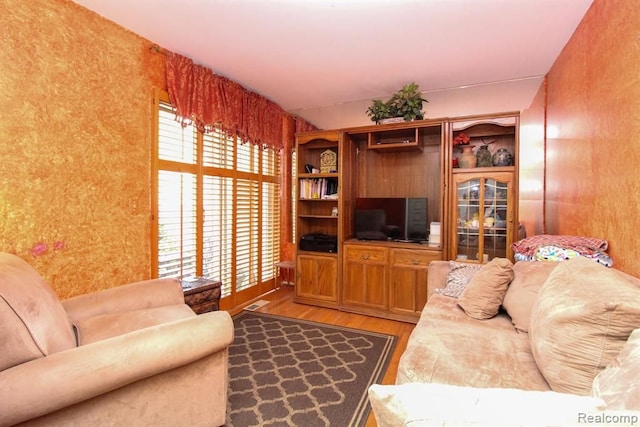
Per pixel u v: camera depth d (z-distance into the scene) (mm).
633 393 708
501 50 2773
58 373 1062
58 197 2068
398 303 3316
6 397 978
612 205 1799
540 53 2811
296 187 3916
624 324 1054
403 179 3793
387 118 3447
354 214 3891
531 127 3324
